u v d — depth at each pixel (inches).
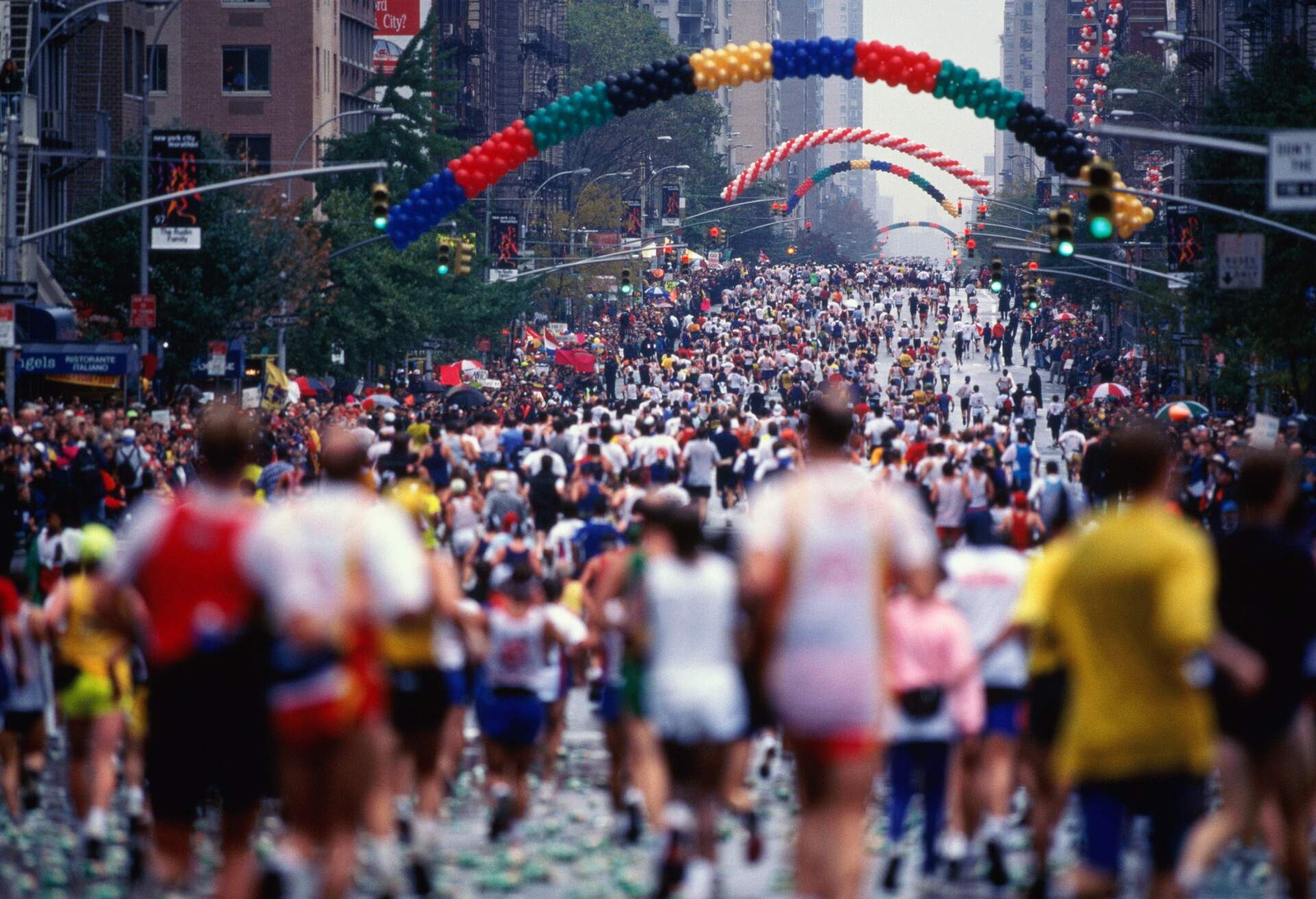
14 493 3464.6
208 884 1567.4
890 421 5477.4
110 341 5521.7
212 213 6628.9
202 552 1216.8
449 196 5349.4
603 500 2610.7
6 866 1632.6
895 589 1937.7
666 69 5285.4
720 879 1529.3
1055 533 1688.0
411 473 3184.1
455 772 1966.0
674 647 1327.5
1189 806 1144.2
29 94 6840.6
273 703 1190.9
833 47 5201.8
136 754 1721.2
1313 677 1331.2
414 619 1187.3
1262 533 1289.4
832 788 1077.1
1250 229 6131.9
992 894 1536.7
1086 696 1120.2
